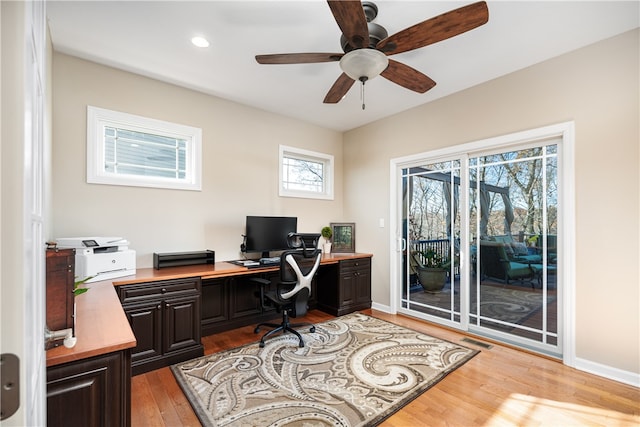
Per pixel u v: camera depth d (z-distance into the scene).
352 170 4.75
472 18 1.61
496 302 3.19
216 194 3.56
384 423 1.85
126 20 2.23
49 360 1.10
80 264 2.34
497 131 3.09
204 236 3.46
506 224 3.12
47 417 1.12
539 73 2.80
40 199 0.70
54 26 2.29
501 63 2.82
